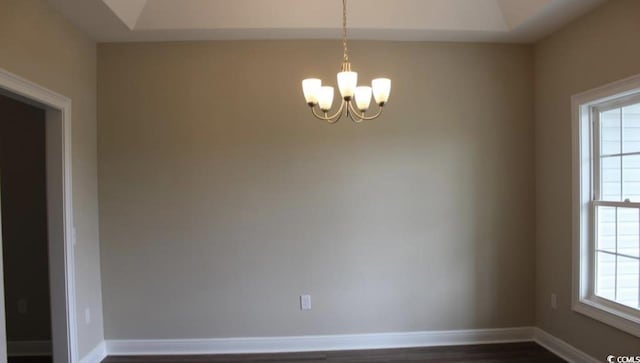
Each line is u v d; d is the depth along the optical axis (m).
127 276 3.17
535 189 3.32
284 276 3.21
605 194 2.72
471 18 3.00
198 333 3.19
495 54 3.31
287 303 3.22
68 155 2.69
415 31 3.06
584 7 2.62
